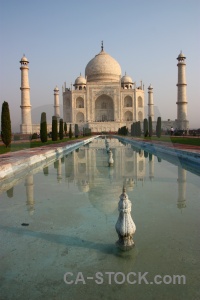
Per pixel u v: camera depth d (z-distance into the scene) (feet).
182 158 57.88
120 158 62.49
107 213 22.79
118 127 257.55
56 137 124.67
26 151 68.39
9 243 17.51
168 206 24.34
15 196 29.17
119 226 16.39
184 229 19.10
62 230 19.43
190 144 82.94
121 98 273.75
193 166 48.83
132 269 14.24
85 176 40.22
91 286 12.92
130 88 299.38
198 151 55.21
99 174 41.68
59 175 41.65
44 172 44.62
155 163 53.16
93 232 18.93
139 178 37.78
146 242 17.15
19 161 45.88
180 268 14.21
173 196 27.76
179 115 220.43
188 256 15.37
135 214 22.21
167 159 59.57
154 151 72.90
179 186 32.35
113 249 16.43
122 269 14.26
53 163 55.83
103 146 104.32
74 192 30.48
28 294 12.41
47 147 83.92
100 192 29.94
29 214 23.08
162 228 19.29
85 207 24.64
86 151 83.71
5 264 14.98
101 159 61.87
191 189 30.81
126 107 275.39
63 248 16.70
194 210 23.20
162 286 12.76
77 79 292.40
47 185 34.45
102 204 25.31
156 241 17.25
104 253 15.98
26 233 19.08
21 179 38.70
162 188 31.35
